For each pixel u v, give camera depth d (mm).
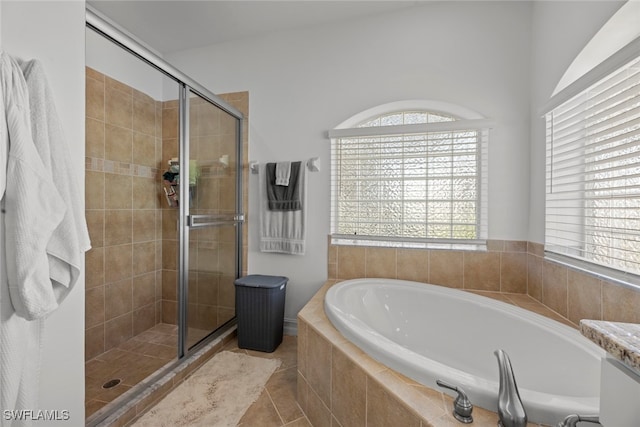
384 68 2219
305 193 2332
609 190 1307
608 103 1320
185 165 1901
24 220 834
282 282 2195
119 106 2180
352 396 1134
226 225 2363
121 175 2205
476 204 2109
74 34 1116
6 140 840
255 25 2354
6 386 844
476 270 2066
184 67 2654
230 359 2000
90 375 1783
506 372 864
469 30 2064
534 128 1905
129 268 2279
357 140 2334
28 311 838
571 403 839
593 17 1358
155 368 1870
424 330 1866
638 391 430
